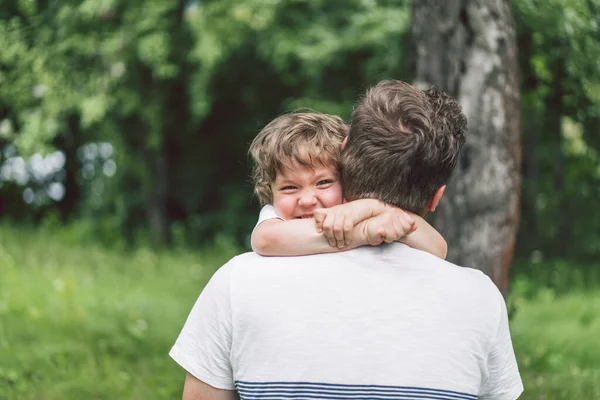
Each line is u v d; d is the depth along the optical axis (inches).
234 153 585.6
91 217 541.6
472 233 152.5
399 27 421.4
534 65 206.2
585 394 171.9
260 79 540.4
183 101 525.7
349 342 61.7
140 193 551.8
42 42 281.4
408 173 68.0
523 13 191.2
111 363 191.9
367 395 60.9
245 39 468.1
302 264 64.4
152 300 281.1
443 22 152.1
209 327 65.1
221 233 556.4
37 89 379.2
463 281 65.5
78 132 520.1
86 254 375.9
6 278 289.7
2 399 168.1
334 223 64.4
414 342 62.2
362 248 65.4
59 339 213.3
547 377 191.8
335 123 76.7
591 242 534.3
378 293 63.3
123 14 417.7
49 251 365.7
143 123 498.0
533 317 302.2
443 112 70.1
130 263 373.7
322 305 62.5
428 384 61.6
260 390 62.0
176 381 181.6
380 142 67.8
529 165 483.2
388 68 421.7
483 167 151.6
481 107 151.1
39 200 562.3
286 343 61.7
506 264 154.7
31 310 239.6
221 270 66.4
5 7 258.8
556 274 421.4
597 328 279.3
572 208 535.5
